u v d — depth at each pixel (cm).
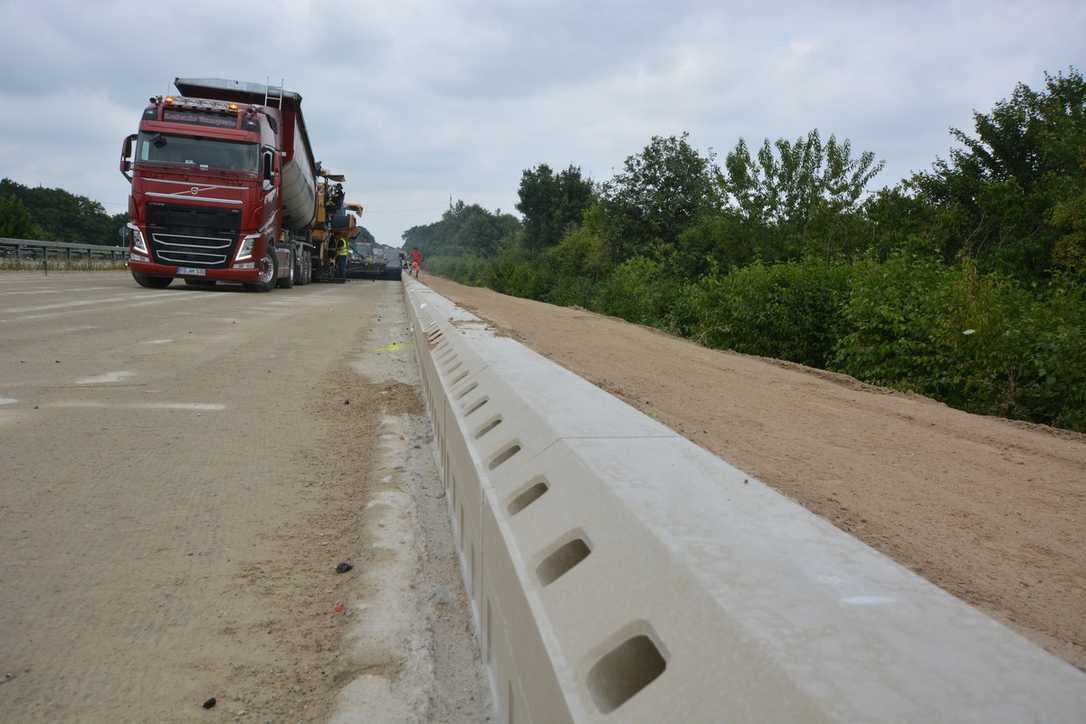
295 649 269
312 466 504
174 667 254
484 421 343
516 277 5006
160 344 1047
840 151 2775
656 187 3962
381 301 2592
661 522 167
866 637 114
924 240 2288
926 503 418
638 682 144
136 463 491
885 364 1155
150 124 2195
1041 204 2291
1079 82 2650
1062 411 897
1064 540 370
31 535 365
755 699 108
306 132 2783
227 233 2261
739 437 564
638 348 1280
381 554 353
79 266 3825
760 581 136
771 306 1537
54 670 250
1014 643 113
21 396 670
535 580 188
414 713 232
